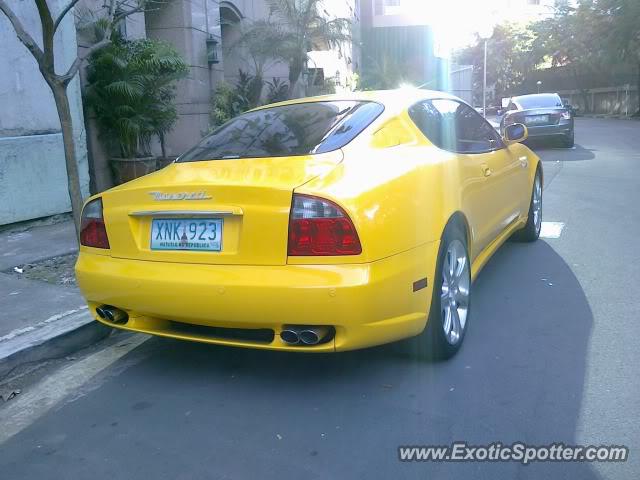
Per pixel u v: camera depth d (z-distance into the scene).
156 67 9.74
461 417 3.33
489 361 3.97
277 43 16.88
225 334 3.61
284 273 3.25
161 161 11.26
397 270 3.38
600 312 4.74
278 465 2.99
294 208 3.27
